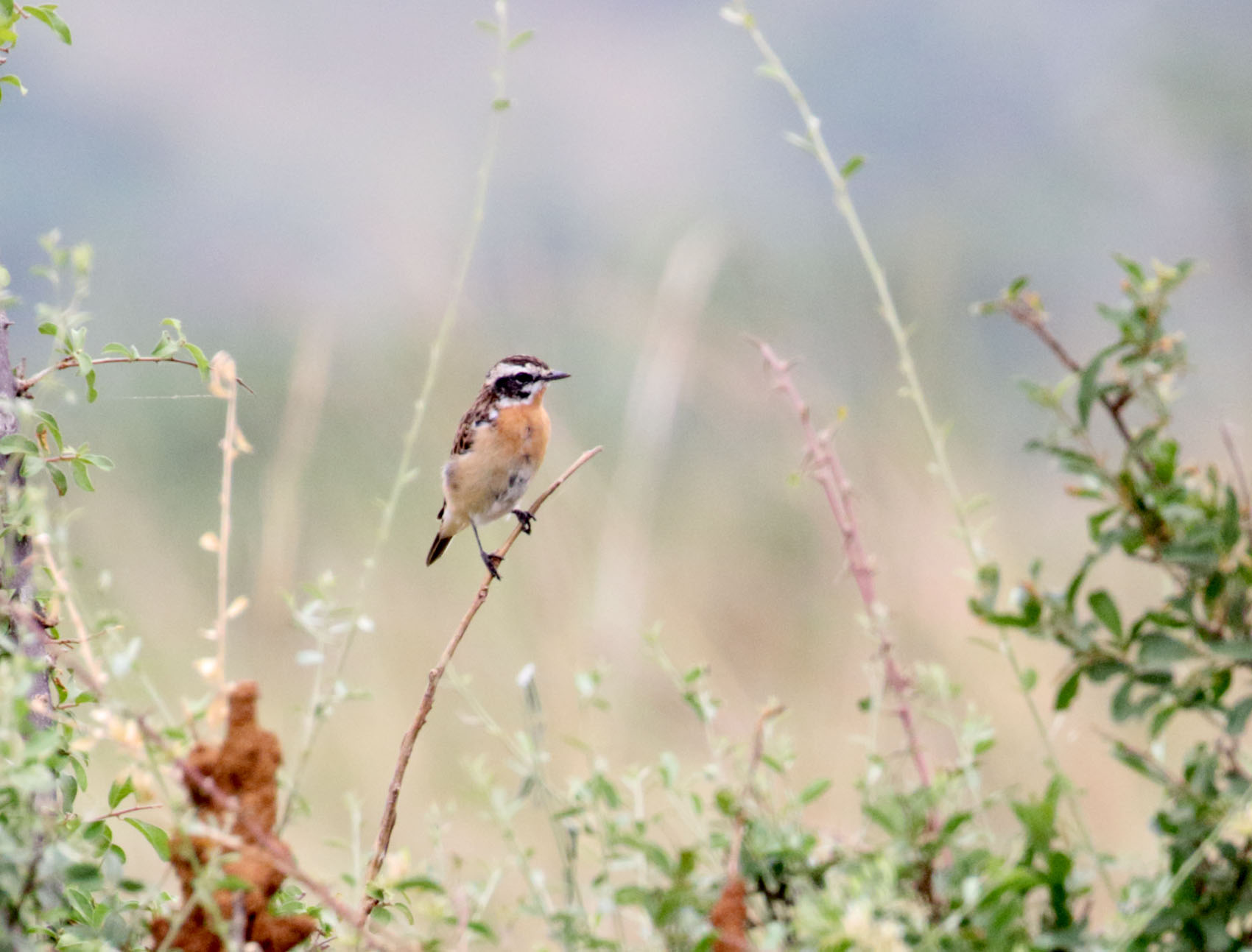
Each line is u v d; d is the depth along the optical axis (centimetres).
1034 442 529
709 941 418
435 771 1097
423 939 479
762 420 1555
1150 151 2581
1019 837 480
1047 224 2516
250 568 1380
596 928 504
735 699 1162
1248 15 2650
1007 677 1065
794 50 3262
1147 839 891
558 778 986
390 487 1489
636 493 1234
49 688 498
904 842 435
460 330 1661
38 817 422
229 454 489
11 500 480
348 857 964
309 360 1248
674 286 1327
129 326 2428
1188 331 2133
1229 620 499
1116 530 512
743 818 450
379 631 1242
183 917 402
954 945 419
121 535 1368
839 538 1330
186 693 1134
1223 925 453
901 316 1714
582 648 1150
